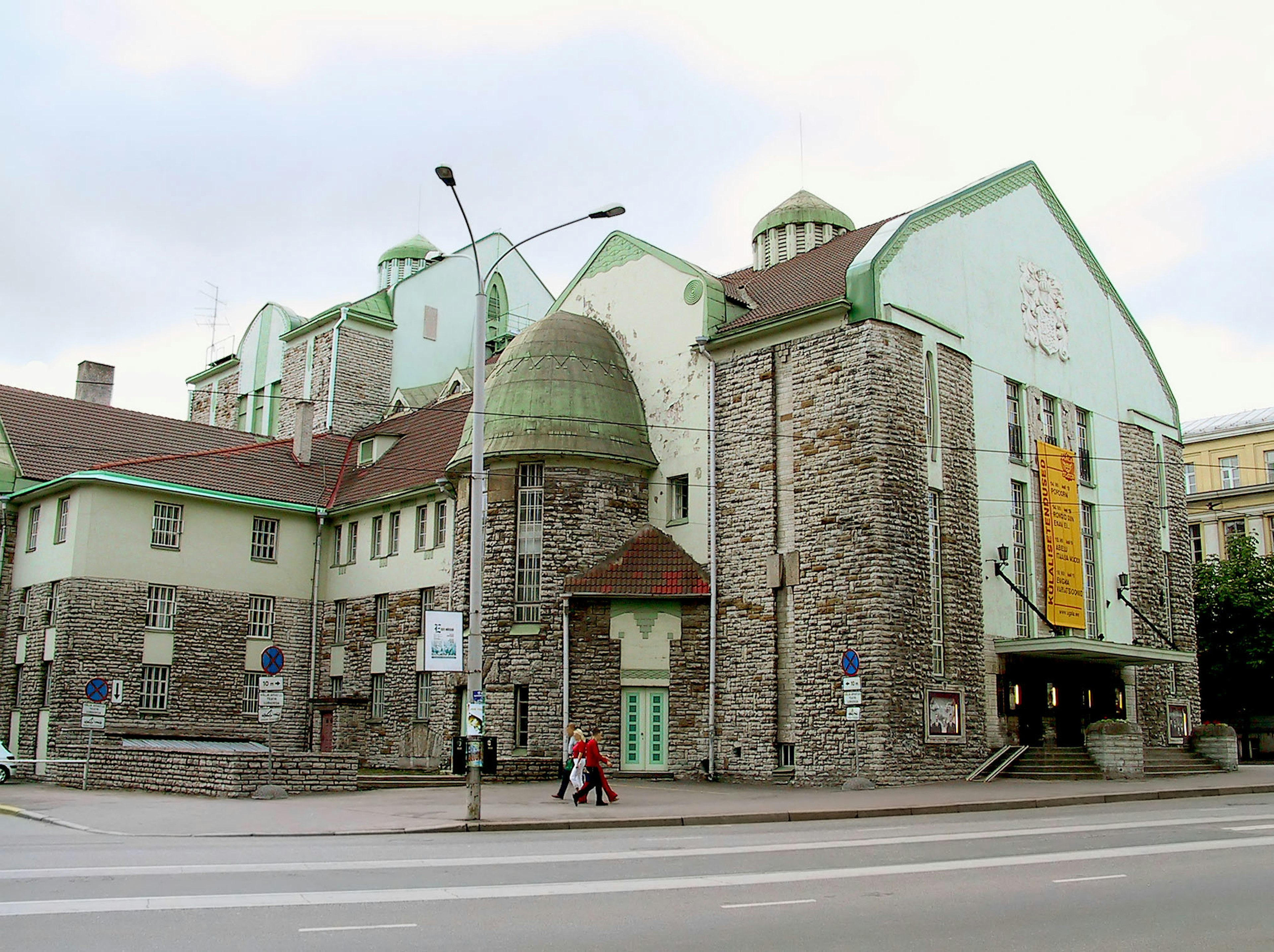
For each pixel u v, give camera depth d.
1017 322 36.72
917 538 30.36
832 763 29.45
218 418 59.62
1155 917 10.27
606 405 34.81
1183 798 26.55
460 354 55.41
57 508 39.75
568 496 33.66
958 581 31.97
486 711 32.94
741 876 12.65
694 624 33.12
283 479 44.56
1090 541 38.53
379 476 44.09
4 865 13.45
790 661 30.92
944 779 30.00
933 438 32.19
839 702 29.58
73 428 43.59
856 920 10.09
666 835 18.05
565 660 32.59
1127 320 43.16
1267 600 50.81
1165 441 44.09
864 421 30.23
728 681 32.12
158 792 27.36
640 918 10.16
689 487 34.22
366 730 40.69
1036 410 36.81
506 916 10.20
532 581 33.62
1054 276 39.28
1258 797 26.84
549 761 30.94
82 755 34.69
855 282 31.25
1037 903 10.94
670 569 33.53
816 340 31.77
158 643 39.47
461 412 43.34
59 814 21.50
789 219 42.19
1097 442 39.72
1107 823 19.19
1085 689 36.28
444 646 20.98
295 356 54.16
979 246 35.62
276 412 55.00
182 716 39.59
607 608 33.25
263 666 24.61
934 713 30.08
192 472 41.88
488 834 18.61
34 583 39.97
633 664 32.97
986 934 9.52
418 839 17.52
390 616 40.84
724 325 34.88
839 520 30.34
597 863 13.82
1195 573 52.59
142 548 39.59
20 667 39.75
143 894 11.23
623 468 34.66
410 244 61.16
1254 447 70.88
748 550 32.31
